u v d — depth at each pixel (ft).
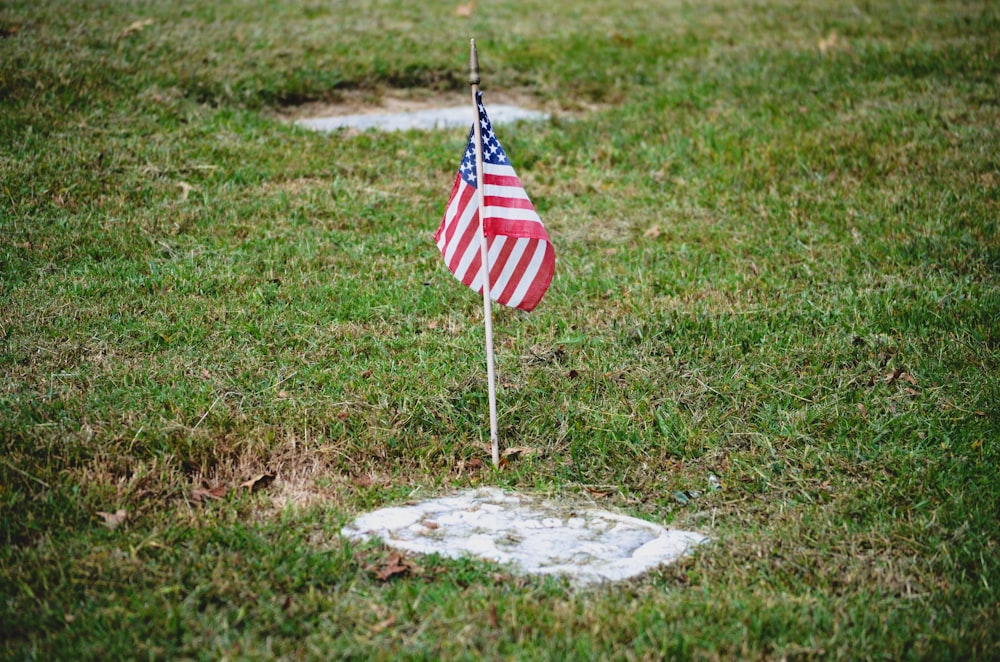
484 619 12.95
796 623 13.12
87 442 16.39
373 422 17.88
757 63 38.93
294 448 17.07
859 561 14.73
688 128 32.94
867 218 26.68
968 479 16.74
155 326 20.25
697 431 18.08
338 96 35.78
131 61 33.86
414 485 16.69
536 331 21.42
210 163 28.12
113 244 23.56
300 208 26.22
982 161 29.19
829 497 16.42
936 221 26.09
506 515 15.81
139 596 13.11
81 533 14.48
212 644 12.34
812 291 23.11
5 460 15.56
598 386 19.47
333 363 19.69
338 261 23.82
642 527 15.55
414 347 20.47
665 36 43.65
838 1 50.49
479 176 17.12
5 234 23.26
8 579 13.41
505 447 17.78
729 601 13.52
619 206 28.07
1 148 26.73
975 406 18.61
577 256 24.99
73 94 30.30
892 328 21.31
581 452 17.71
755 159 30.40
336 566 14.02
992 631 13.03
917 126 31.94
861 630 13.00
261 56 36.63
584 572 14.19
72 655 12.09
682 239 26.00
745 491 16.72
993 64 37.24
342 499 16.06
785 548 15.03
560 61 40.04
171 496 15.76
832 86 36.14
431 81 37.78
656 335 21.06
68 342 19.47
